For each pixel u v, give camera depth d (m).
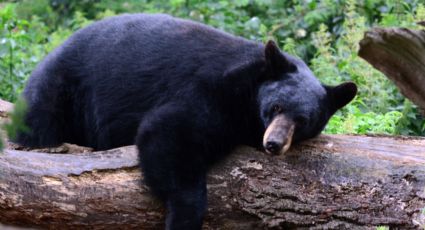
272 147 10.20
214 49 11.25
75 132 12.41
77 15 21.58
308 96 10.72
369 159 10.58
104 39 12.09
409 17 18.59
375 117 15.39
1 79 17.53
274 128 10.36
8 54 18.08
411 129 15.53
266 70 10.86
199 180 10.45
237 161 10.72
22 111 5.98
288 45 19.34
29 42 20.52
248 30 21.06
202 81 10.82
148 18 12.17
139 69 11.54
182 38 11.55
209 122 10.61
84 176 10.16
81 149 11.85
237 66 10.91
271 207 10.34
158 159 10.37
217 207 10.48
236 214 10.48
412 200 10.12
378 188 10.28
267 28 21.31
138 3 22.92
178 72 11.12
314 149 10.82
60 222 10.00
